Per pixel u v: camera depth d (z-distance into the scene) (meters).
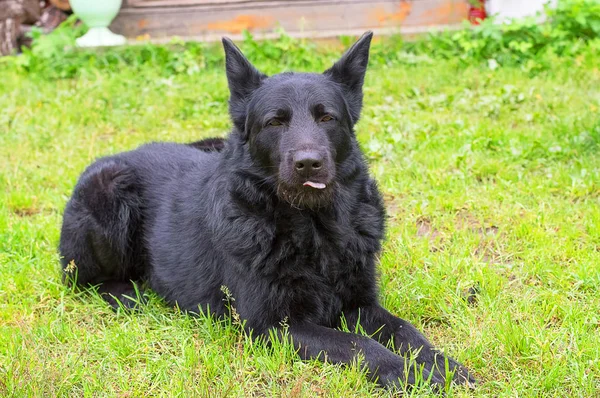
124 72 11.23
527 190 6.61
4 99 10.10
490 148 7.68
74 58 11.79
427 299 4.88
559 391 3.79
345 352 4.05
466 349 4.23
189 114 9.55
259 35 12.95
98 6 12.02
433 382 3.88
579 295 4.83
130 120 9.30
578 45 11.13
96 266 5.51
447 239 5.86
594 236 5.67
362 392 3.87
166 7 13.04
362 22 12.96
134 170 5.64
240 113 4.82
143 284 5.57
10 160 8.15
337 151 4.61
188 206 5.14
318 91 4.62
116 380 4.12
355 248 4.55
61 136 8.84
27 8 12.80
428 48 11.94
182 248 5.08
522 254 5.48
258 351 4.27
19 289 5.30
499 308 4.72
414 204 6.48
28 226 6.25
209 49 12.13
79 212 5.41
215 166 4.98
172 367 4.25
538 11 11.74
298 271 4.40
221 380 4.04
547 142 7.58
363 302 4.65
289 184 4.31
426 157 7.42
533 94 9.27
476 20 12.20
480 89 9.74
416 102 9.29
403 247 5.62
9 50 12.64
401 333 4.29
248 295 4.43
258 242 4.41
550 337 4.27
